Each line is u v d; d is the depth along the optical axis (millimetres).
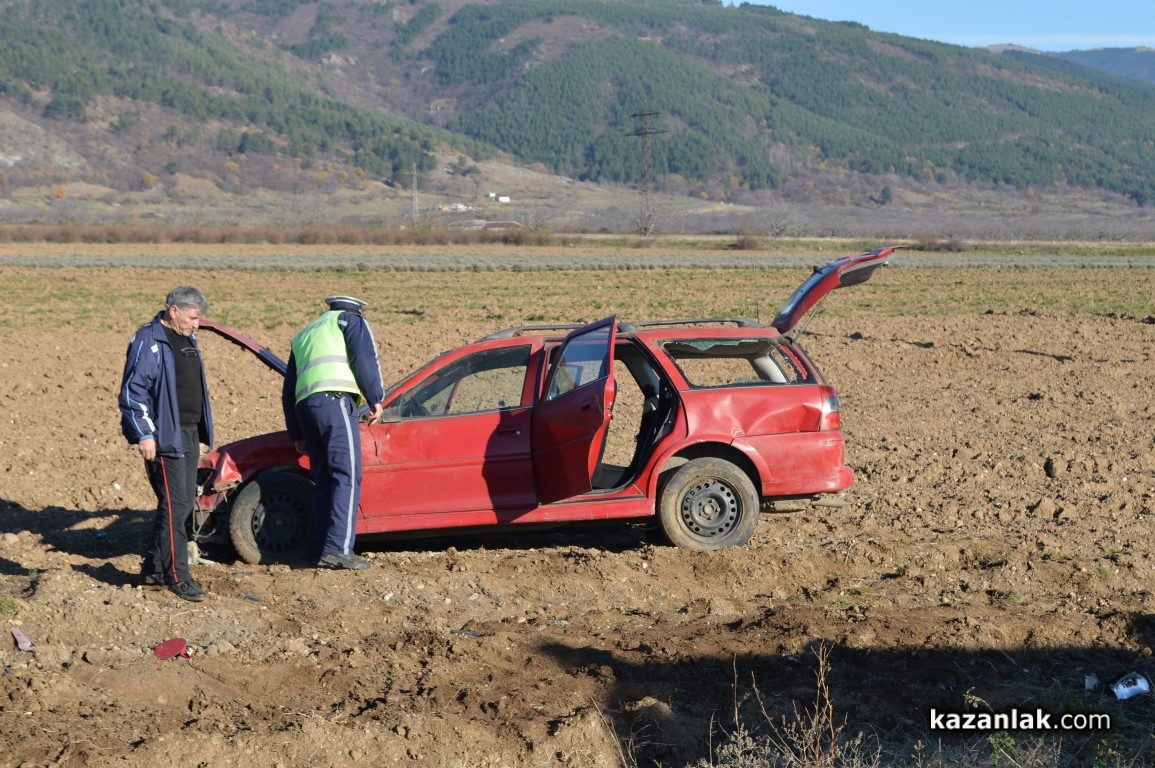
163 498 6402
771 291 37469
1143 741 4754
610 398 7094
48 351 19984
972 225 148500
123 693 5105
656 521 7828
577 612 6574
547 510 7590
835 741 4773
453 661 5598
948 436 11930
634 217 157000
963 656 5719
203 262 54406
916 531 8188
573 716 4887
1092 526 8180
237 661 5559
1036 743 4754
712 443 7711
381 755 4609
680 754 4742
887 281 42781
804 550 7531
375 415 7145
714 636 6031
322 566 7188
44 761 4359
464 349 7918
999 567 7145
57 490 9992
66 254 61750
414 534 7789
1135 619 6160
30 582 6625
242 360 18828
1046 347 20156
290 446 7797
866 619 6215
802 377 7961
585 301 32688
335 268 49188
